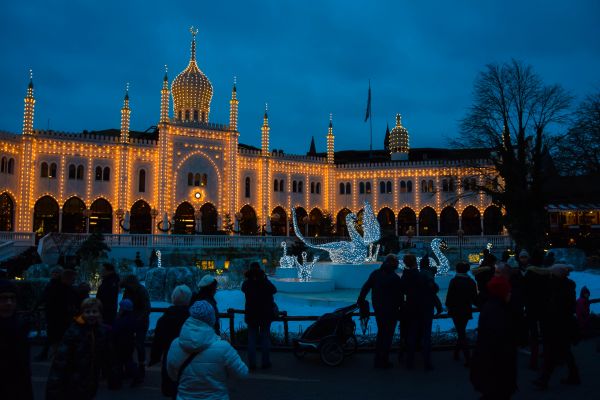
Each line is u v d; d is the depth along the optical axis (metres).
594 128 46.34
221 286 32.75
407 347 12.80
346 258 32.06
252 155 67.88
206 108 69.62
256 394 10.54
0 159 52.78
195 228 59.94
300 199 71.00
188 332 6.17
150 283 28.38
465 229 69.69
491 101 48.91
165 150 61.09
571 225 68.12
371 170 71.88
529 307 12.44
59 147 57.06
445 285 31.16
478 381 7.96
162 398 10.28
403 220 71.62
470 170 54.03
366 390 10.82
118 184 59.28
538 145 43.38
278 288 29.05
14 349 6.10
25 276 32.16
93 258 38.00
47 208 56.91
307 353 14.39
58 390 6.84
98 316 7.20
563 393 10.52
